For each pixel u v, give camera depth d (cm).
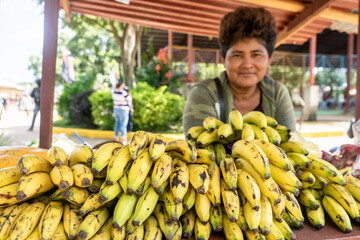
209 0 415
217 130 150
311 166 144
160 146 121
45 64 237
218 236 130
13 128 1103
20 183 112
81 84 1206
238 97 247
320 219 138
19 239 108
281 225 129
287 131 151
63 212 121
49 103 239
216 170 133
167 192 124
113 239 114
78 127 1060
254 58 223
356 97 316
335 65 2205
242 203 128
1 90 2742
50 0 236
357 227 141
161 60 1131
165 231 119
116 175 115
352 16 416
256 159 123
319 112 2089
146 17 505
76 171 117
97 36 1958
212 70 1441
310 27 513
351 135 340
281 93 250
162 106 914
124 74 1082
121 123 807
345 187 152
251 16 215
